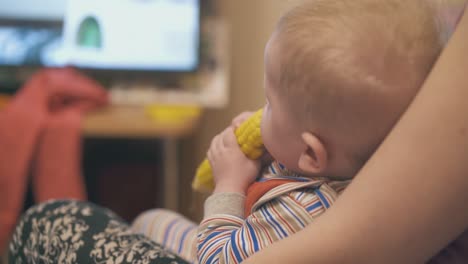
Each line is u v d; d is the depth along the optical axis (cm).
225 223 61
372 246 44
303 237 47
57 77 169
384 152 46
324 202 58
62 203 82
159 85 187
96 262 67
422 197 43
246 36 186
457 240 50
